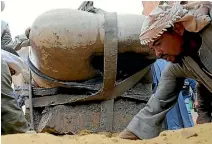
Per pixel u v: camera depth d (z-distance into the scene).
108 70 5.38
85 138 3.78
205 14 3.65
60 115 5.56
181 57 3.95
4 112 4.78
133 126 4.48
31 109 5.77
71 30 5.34
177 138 3.75
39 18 5.44
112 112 5.52
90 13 5.55
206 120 5.65
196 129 3.95
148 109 4.53
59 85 5.62
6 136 3.67
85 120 5.52
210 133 3.77
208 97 5.61
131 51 5.52
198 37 3.81
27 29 5.76
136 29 5.43
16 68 5.62
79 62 5.44
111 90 5.50
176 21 3.63
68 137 4.02
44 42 5.36
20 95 6.13
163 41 3.79
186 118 5.98
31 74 5.81
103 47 5.42
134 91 5.63
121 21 5.48
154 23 3.72
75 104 5.60
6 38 6.40
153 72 6.19
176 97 4.59
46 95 5.72
